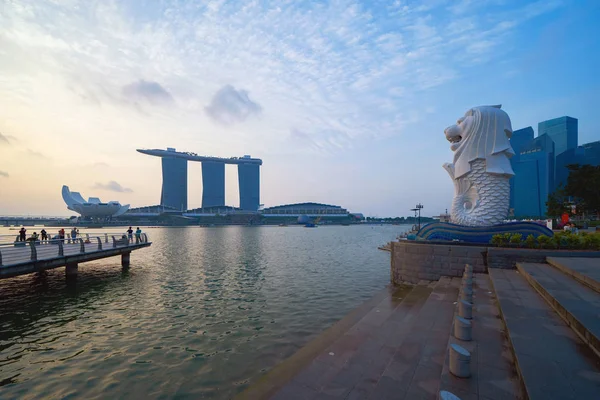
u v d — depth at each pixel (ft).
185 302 66.13
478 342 27.20
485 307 37.04
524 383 18.56
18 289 77.66
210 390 32.63
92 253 88.74
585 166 166.20
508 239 64.64
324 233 447.42
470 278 42.86
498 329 30.07
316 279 91.66
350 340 33.32
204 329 50.19
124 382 34.22
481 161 74.28
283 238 314.96
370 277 94.94
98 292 74.69
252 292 75.10
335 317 56.13
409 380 23.43
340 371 26.12
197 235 383.04
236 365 38.04
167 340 45.75
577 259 51.80
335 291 76.23
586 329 23.20
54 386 33.42
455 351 22.04
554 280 39.58
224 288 79.41
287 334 48.03
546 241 61.00
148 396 31.55
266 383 28.19
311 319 55.06
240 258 141.28
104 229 588.09
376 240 282.97
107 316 56.75
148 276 95.30
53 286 80.79
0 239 115.55
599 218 197.98
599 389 17.66
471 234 69.77
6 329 50.16
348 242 254.68
